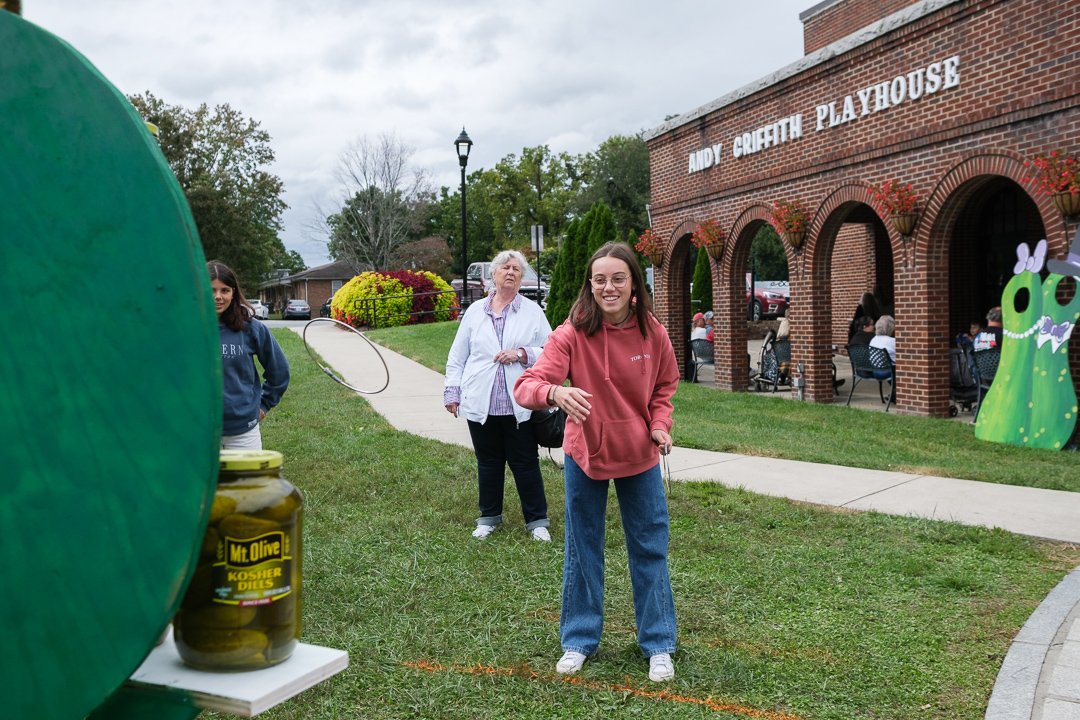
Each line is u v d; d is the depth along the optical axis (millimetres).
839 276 22125
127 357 1124
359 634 3914
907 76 11273
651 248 17328
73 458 1153
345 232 57531
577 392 3158
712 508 6301
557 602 4379
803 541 5500
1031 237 15203
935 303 11320
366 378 14836
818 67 12836
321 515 6070
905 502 6504
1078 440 9289
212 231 54969
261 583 1301
